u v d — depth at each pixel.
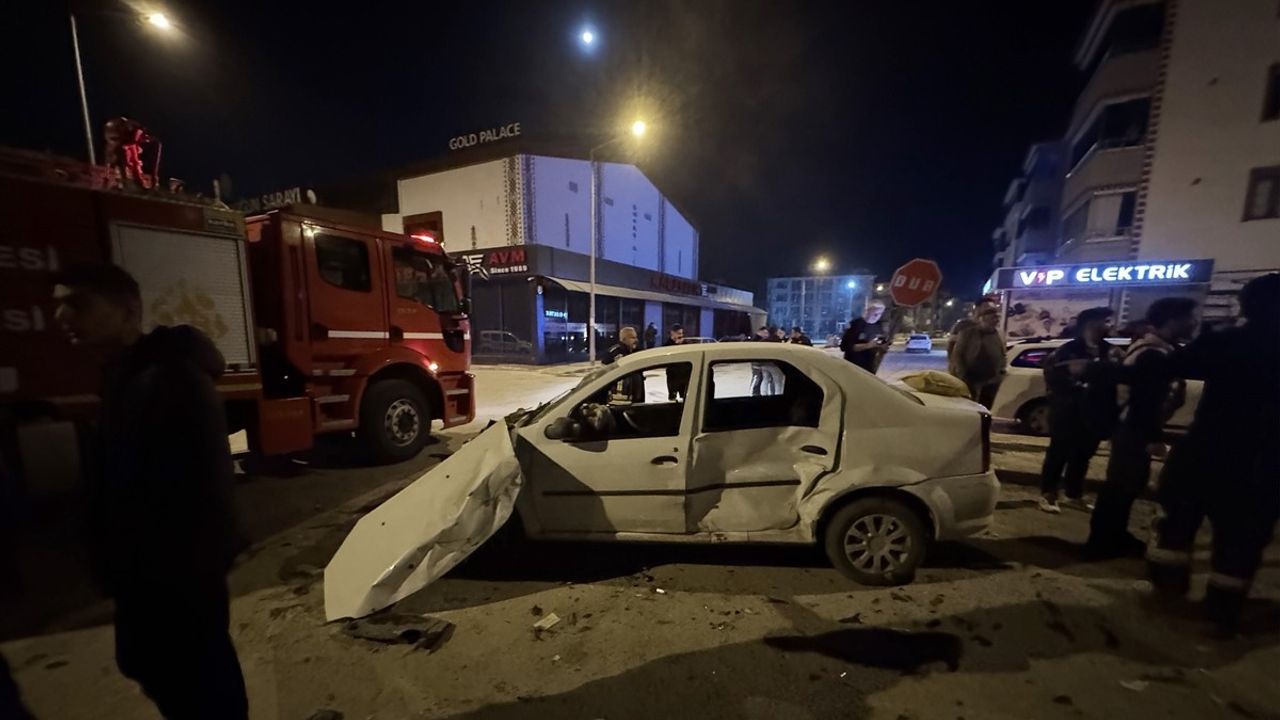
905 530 3.40
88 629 3.10
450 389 7.33
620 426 4.05
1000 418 7.84
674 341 10.43
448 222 25.66
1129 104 17.59
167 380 1.74
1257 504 2.77
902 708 2.37
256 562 3.94
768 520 3.55
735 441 3.58
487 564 3.83
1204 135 16.05
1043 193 28.02
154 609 1.79
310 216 5.85
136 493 1.72
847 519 3.43
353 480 5.93
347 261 6.17
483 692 2.53
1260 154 15.45
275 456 6.98
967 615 3.10
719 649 2.83
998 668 2.63
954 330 6.04
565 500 3.64
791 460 3.54
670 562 3.83
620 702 2.45
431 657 2.80
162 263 4.64
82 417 4.16
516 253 22.50
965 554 3.89
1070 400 4.54
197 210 4.86
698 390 3.63
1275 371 2.78
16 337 3.90
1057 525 4.44
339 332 6.02
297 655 2.82
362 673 2.68
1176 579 3.17
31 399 3.97
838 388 3.55
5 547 1.56
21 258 3.91
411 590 3.04
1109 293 15.95
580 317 25.06
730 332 43.22
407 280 6.79
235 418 5.46
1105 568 3.66
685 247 40.28
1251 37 15.41
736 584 3.51
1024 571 3.62
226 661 1.90
